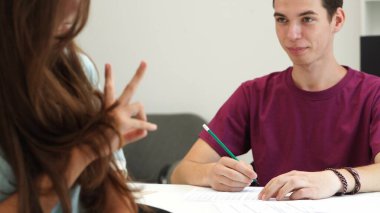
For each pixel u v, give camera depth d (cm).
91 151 78
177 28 281
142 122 81
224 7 272
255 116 155
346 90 143
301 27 136
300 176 117
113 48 291
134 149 268
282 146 148
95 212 92
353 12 246
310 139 145
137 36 287
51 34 76
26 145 79
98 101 85
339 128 142
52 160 78
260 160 152
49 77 80
